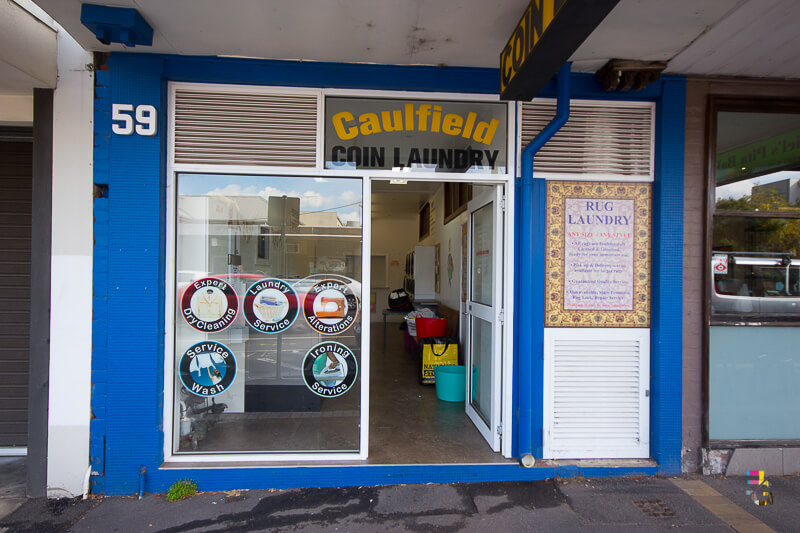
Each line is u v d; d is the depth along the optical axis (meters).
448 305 6.54
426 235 9.26
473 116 3.32
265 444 3.23
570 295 3.33
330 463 3.17
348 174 3.25
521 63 2.36
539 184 3.31
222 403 3.23
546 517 2.75
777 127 3.42
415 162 3.29
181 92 3.15
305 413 3.26
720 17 2.54
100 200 2.99
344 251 3.28
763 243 3.39
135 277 3.00
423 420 4.16
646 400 3.35
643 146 3.38
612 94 3.30
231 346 3.24
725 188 3.37
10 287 3.52
